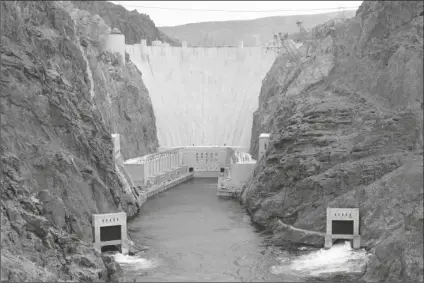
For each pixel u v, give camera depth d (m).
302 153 147.50
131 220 155.25
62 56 156.88
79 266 105.75
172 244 131.88
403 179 125.56
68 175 125.75
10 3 138.38
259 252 125.69
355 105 152.62
